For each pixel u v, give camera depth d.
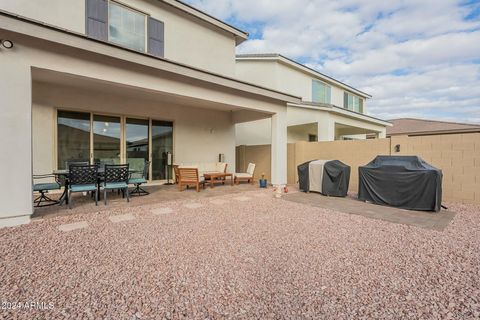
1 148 3.80
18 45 3.94
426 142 6.54
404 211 5.29
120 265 2.72
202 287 2.31
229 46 9.91
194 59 8.86
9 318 1.86
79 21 6.43
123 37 7.20
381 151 7.41
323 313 1.96
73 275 2.49
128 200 5.94
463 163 6.01
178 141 9.33
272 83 12.32
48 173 6.55
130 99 8.00
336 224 4.33
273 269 2.67
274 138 8.73
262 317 1.91
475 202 5.85
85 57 4.71
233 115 10.81
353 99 17.88
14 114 3.90
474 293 2.23
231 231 3.90
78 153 7.14
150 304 2.05
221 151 10.62
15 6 5.64
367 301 2.11
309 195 7.18
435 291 2.26
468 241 3.49
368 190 6.21
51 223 4.16
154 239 3.51
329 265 2.77
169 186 8.62
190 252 3.08
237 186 8.98
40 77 5.66
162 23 8.03
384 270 2.65
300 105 10.30
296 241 3.50
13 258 2.85
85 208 5.19
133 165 7.83
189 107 9.60
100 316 1.90
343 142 8.32
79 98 7.00
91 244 3.29
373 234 3.80
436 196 5.11
